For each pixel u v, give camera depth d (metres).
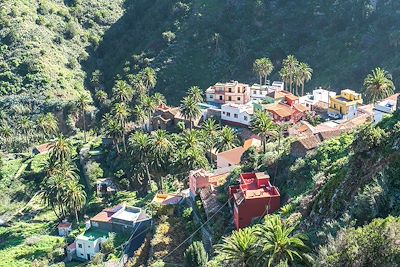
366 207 47.28
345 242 40.44
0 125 178.75
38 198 135.50
